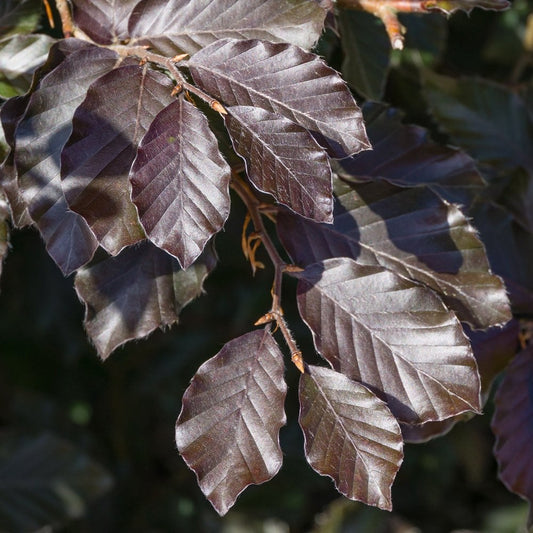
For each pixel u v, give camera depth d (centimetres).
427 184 129
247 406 120
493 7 124
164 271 125
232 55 119
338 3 127
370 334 121
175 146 117
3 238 123
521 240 135
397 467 120
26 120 120
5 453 162
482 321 124
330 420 120
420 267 124
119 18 122
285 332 121
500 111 144
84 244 120
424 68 143
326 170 117
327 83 119
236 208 151
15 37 125
